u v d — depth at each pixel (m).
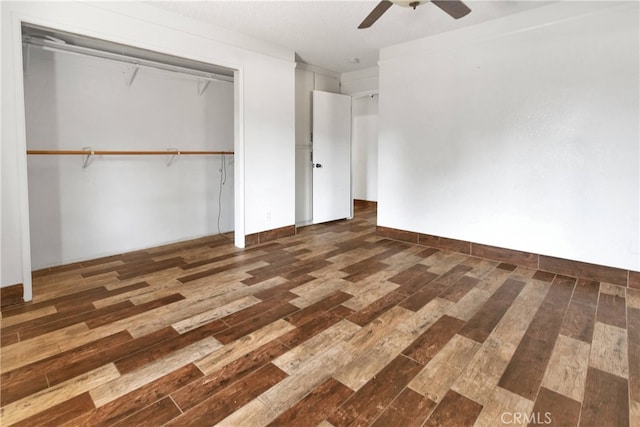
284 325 2.26
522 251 3.43
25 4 2.41
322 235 4.69
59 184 3.37
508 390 1.65
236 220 4.09
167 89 4.08
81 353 1.93
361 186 7.52
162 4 3.02
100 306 2.51
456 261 3.58
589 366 1.83
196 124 4.41
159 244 4.18
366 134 7.31
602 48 2.87
